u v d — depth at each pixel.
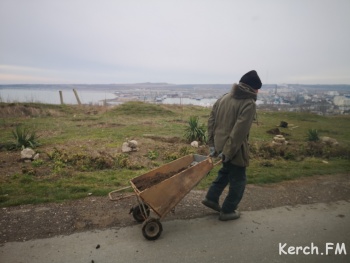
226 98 3.80
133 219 3.92
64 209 4.18
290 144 10.38
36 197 4.57
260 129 14.57
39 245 3.26
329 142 10.66
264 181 5.68
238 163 3.64
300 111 25.78
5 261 2.96
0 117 14.53
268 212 4.29
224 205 3.92
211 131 4.08
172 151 8.28
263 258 3.13
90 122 14.08
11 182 5.30
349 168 6.89
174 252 3.19
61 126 12.59
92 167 6.39
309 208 4.48
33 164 6.43
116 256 3.09
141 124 13.88
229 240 3.47
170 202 3.52
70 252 3.14
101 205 4.34
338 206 4.58
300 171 6.46
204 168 3.69
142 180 3.91
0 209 4.13
